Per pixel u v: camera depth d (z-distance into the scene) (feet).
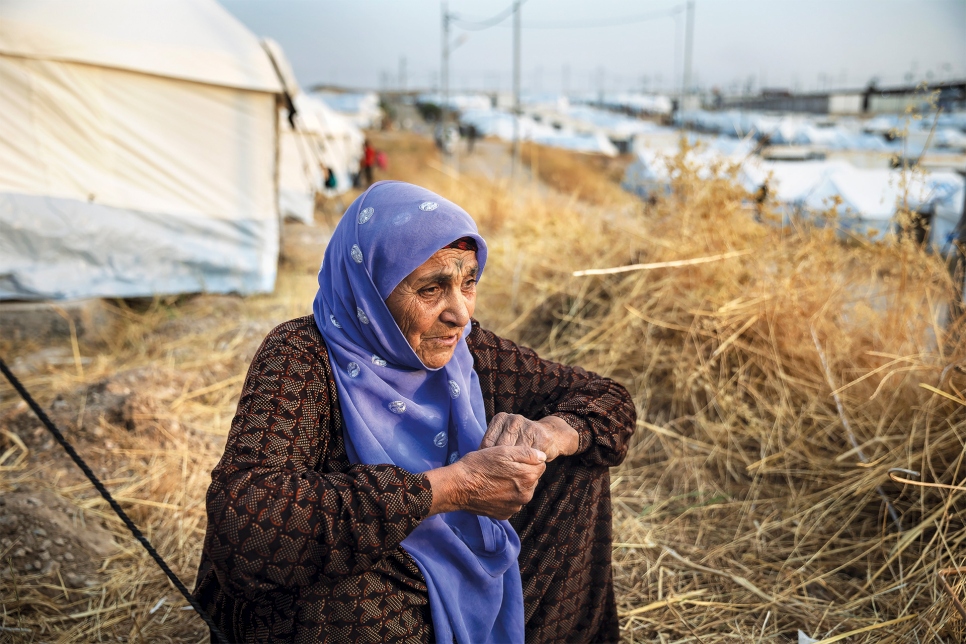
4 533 7.55
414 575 4.53
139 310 18.88
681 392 10.50
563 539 5.11
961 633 5.95
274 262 21.91
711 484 9.26
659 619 6.91
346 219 4.73
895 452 8.48
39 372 14.58
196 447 10.15
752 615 6.96
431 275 4.50
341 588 4.27
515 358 5.58
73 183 18.97
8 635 6.53
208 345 15.44
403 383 4.78
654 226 13.24
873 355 9.62
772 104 171.42
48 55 18.02
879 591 7.01
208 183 21.03
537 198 23.12
